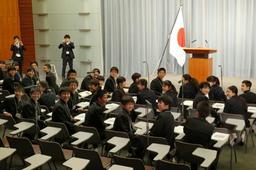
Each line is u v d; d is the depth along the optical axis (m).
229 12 13.75
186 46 14.31
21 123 6.24
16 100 7.66
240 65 13.91
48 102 7.82
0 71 11.62
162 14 14.55
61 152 5.04
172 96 7.85
